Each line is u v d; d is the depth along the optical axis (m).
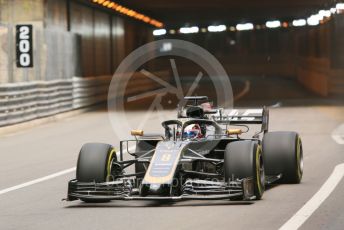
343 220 27.89
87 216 29.92
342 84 126.62
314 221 27.77
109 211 30.84
